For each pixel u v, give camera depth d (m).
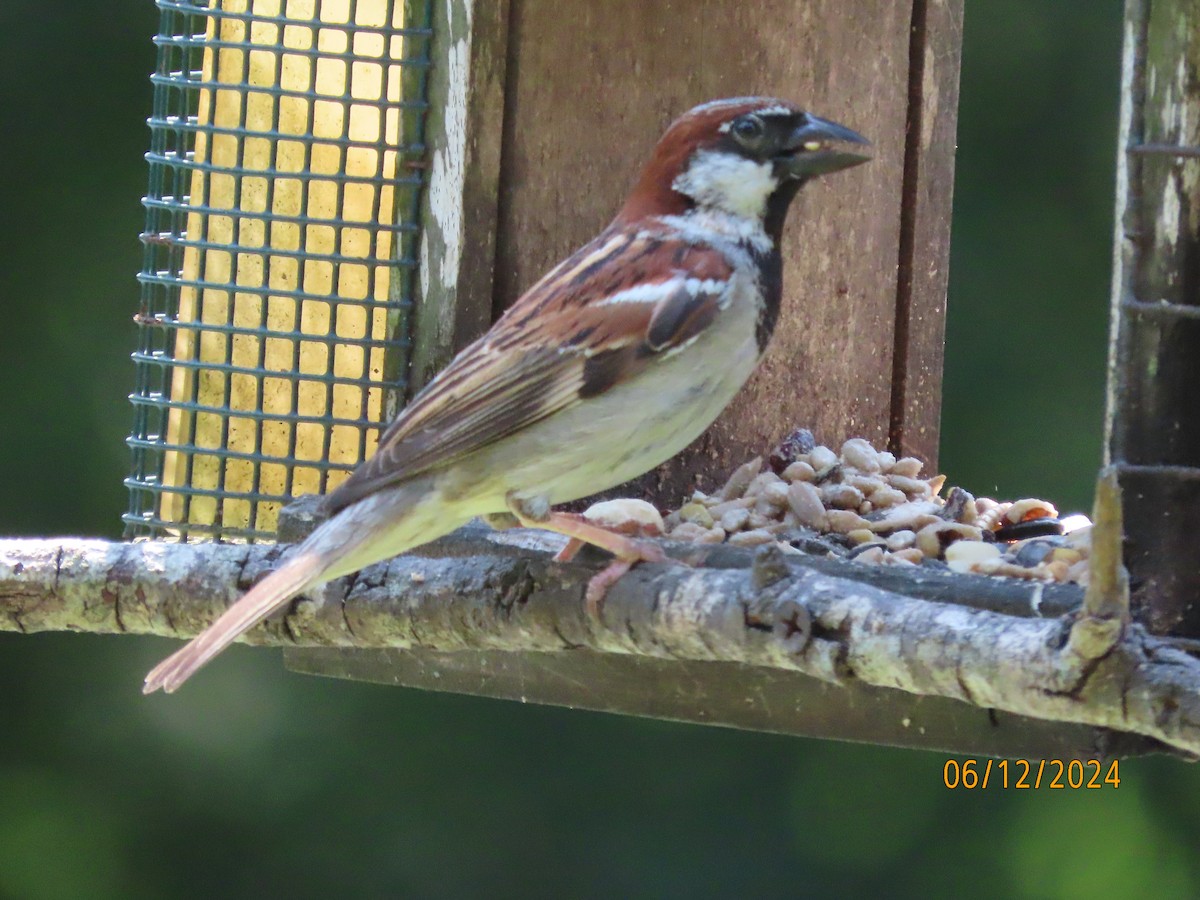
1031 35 16.33
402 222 10.63
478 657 9.37
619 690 8.91
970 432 15.79
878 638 7.02
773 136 9.20
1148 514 8.12
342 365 10.99
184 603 9.22
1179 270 8.11
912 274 11.28
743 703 8.59
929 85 11.23
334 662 9.91
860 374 11.20
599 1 10.36
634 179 10.48
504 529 9.33
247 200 11.12
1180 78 8.04
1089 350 15.93
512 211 10.35
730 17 10.60
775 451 10.68
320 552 8.49
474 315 10.33
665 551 8.43
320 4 10.95
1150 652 6.42
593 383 8.77
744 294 9.09
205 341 11.30
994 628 6.76
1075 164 16.17
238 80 11.20
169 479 11.51
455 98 10.33
